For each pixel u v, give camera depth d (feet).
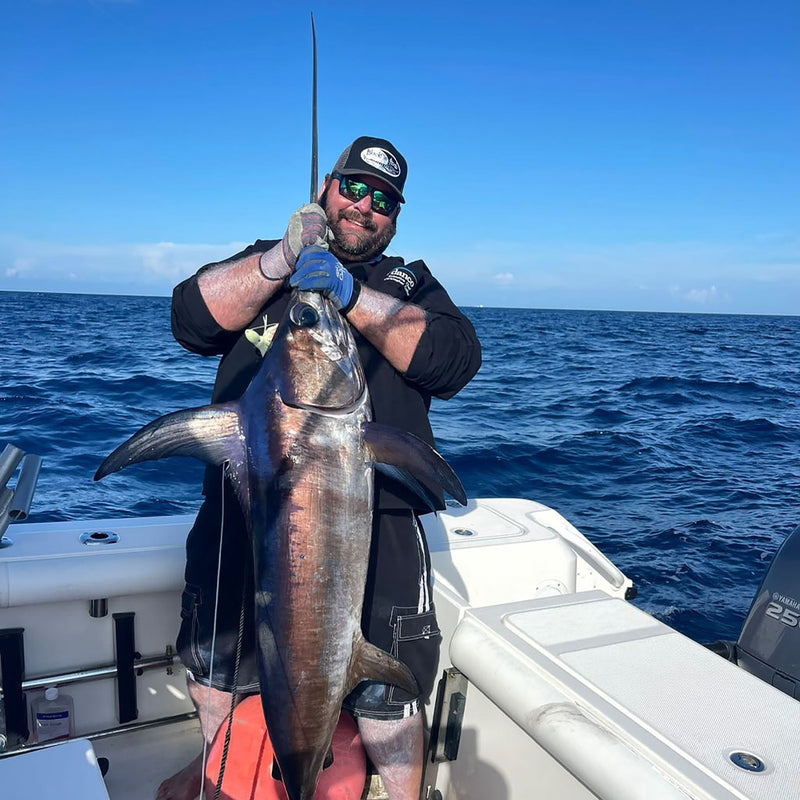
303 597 5.58
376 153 6.60
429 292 6.82
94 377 50.16
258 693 6.62
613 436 36.94
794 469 31.37
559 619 6.54
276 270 5.88
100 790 3.83
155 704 8.09
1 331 99.35
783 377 70.85
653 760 4.68
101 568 7.45
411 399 6.50
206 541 6.48
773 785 4.45
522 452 32.27
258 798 6.10
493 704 6.14
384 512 6.41
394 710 6.33
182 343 6.49
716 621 16.40
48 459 27.66
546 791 5.50
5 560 7.41
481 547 8.64
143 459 5.63
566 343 120.26
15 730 7.38
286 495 5.61
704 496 26.45
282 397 5.72
